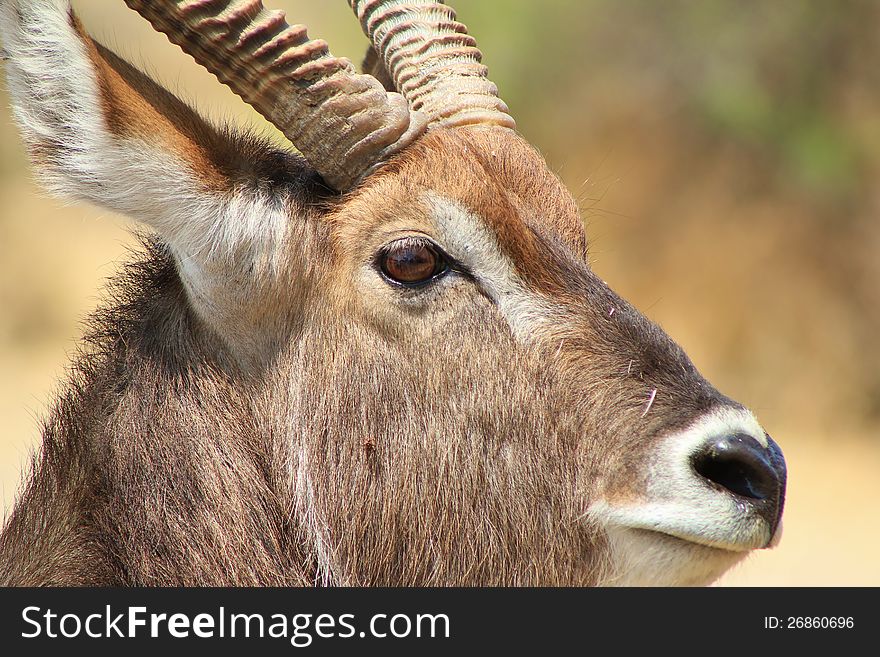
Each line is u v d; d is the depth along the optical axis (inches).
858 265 1201.4
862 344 1191.6
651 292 1259.8
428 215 355.6
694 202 1263.5
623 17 1283.2
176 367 366.6
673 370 352.8
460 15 1331.2
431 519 358.3
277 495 364.5
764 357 1209.4
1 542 363.3
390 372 358.0
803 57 1243.2
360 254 357.7
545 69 1301.7
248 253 352.8
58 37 331.3
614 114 1291.8
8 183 1560.0
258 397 365.4
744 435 340.2
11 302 1476.4
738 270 1235.2
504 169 372.8
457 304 355.6
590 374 350.9
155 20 360.5
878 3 1227.9
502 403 353.7
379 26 424.8
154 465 359.6
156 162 339.9
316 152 360.8
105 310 388.2
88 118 334.3
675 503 338.3
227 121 371.9
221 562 357.4
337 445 360.5
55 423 370.9
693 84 1263.5
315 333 361.7
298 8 1439.5
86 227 1541.6
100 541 353.1
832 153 1206.9
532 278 355.6
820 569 831.7
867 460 1081.4
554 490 352.5
